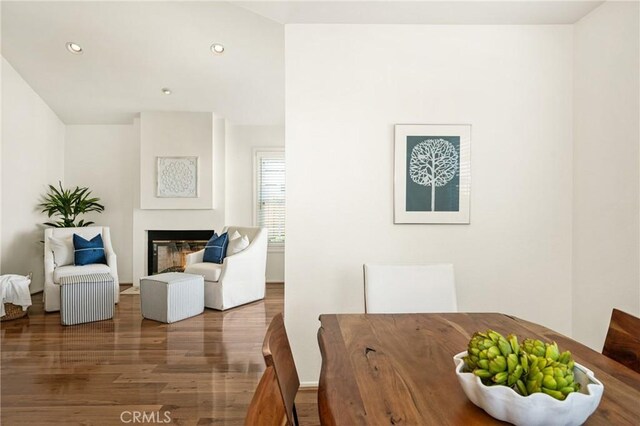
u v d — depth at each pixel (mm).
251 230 5098
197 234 5668
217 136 5715
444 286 2014
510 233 2674
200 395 2375
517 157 2664
